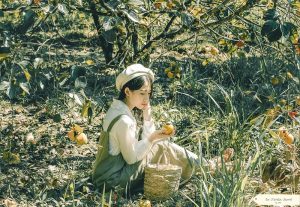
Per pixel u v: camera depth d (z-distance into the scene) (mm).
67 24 9773
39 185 4562
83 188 4363
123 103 4309
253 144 4871
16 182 4641
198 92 6684
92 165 4965
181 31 5410
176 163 4527
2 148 5234
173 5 4914
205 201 4098
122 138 4230
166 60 7836
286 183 4152
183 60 7879
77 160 5035
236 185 3838
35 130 5715
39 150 5246
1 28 4047
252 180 4367
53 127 5797
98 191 4387
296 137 4891
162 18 6410
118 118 4234
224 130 5160
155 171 4211
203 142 5188
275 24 3664
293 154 4320
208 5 5438
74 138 4242
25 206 4246
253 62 7422
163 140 4402
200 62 7828
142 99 4250
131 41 5879
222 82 7156
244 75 7117
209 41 8625
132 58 5621
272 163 4223
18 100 6520
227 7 4906
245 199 4059
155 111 6035
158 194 4238
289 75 5371
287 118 5531
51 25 9523
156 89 6887
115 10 4164
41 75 4402
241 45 5258
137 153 4250
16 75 4434
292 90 6230
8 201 4164
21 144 5363
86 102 4023
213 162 4508
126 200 4250
